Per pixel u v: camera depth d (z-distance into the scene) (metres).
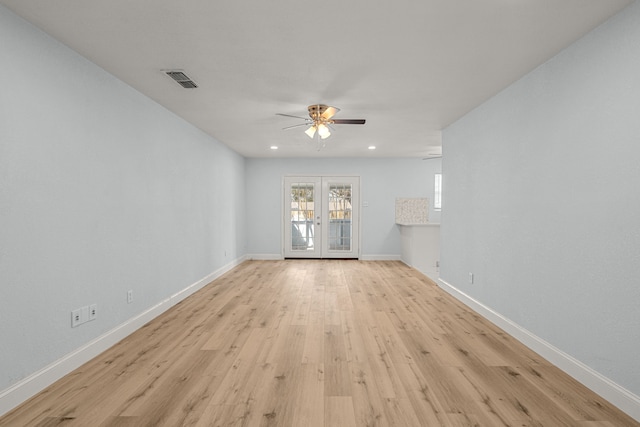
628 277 2.24
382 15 2.39
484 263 4.23
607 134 2.40
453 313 4.41
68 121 2.83
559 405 2.36
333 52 2.96
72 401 2.40
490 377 2.75
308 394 2.50
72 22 2.47
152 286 4.20
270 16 2.41
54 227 2.68
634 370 2.21
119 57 3.03
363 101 4.23
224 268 7.02
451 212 5.33
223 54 2.99
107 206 3.33
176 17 2.42
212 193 6.32
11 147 2.32
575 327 2.71
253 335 3.65
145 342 3.46
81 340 2.98
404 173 8.89
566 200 2.81
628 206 2.24
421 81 3.58
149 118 4.12
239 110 4.61
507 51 2.90
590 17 2.38
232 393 2.51
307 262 8.52
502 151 3.80
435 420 2.20
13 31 2.34
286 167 8.91
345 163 8.90
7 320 2.29
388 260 8.88
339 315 4.34
